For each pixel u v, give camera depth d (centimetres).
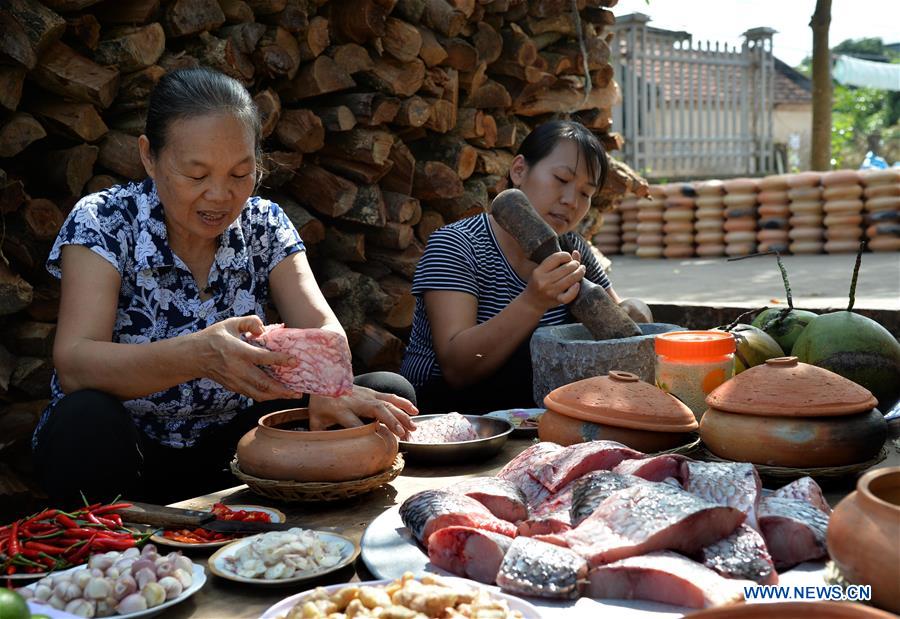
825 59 977
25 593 128
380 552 140
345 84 336
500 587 125
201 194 196
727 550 129
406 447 192
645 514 129
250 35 309
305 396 228
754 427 169
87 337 199
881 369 223
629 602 122
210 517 153
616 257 920
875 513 111
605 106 460
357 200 349
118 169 292
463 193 386
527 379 276
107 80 275
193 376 182
